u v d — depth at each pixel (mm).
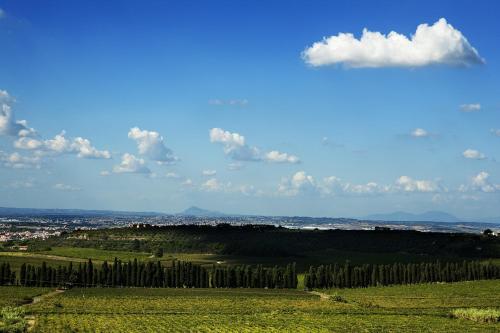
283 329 123312
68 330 115750
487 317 141000
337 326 129625
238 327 125875
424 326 131625
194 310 159000
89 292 198750
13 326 114812
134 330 119562
